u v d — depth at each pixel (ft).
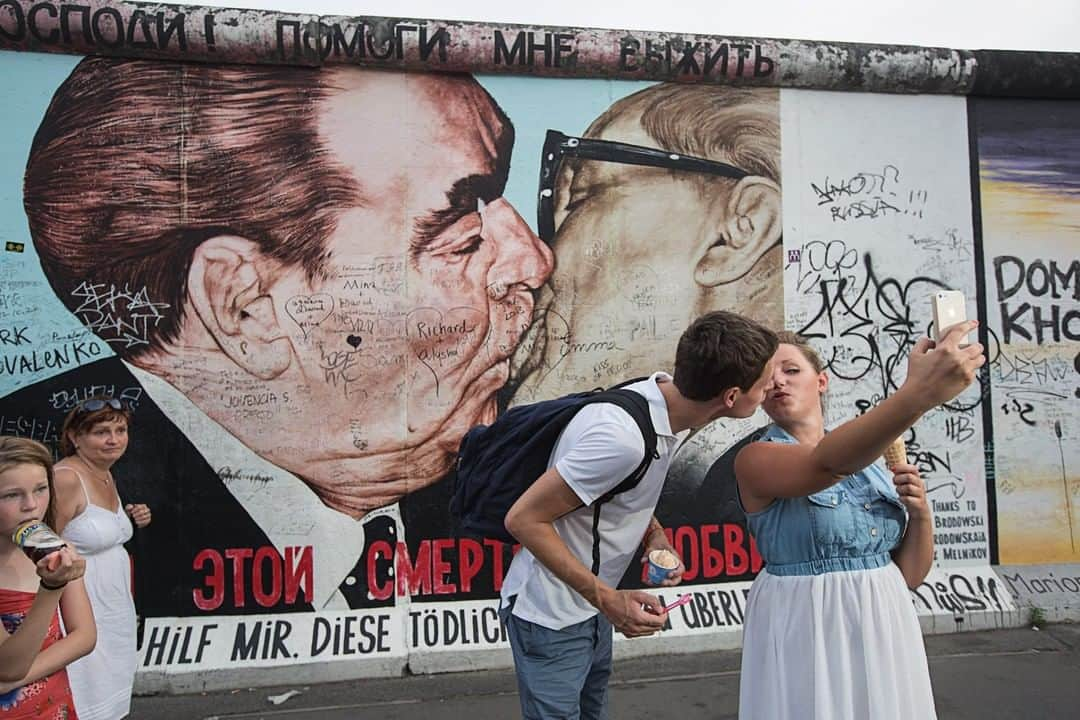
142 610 16.51
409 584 17.20
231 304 17.10
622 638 16.80
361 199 17.52
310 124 17.42
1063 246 19.67
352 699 15.14
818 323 18.89
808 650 7.32
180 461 16.81
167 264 16.97
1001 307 19.43
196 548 16.76
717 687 15.31
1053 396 19.45
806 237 18.92
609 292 18.24
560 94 18.22
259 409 17.10
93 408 10.99
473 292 17.80
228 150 17.19
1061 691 14.73
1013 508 19.13
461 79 17.92
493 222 17.92
